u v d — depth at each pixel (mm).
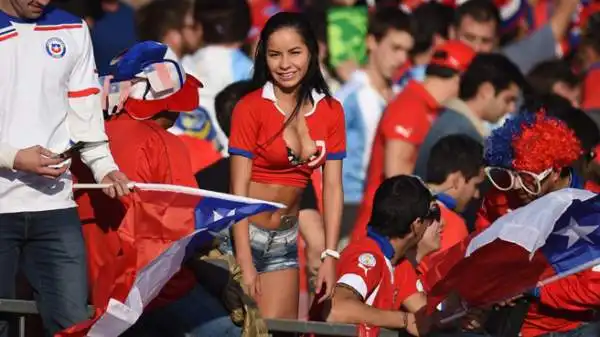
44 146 14016
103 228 14867
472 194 17469
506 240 12922
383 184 14930
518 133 14586
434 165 17375
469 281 13469
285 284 15719
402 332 14156
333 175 15367
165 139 14820
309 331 13820
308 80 15133
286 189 15328
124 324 13312
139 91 14961
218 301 14125
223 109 16891
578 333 14641
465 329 14211
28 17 13992
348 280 14336
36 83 13992
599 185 16625
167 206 13664
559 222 13234
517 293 13523
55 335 13312
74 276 14273
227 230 14891
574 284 14305
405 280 14922
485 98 19859
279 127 15070
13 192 14094
